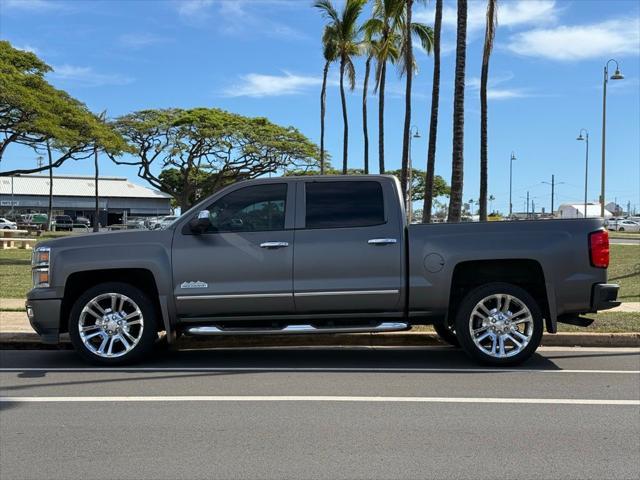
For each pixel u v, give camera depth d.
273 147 53.66
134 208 82.06
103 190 81.94
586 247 7.31
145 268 7.27
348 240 7.30
